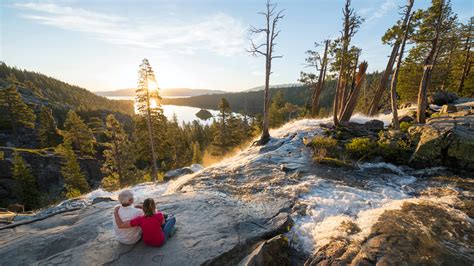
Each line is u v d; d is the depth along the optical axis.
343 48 14.38
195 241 4.65
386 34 12.55
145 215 4.36
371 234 4.89
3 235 5.24
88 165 42.62
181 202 6.80
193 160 43.75
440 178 8.20
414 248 4.29
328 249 4.60
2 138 46.09
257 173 10.31
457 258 4.04
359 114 21.33
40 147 48.88
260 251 4.26
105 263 3.99
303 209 6.57
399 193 7.45
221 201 6.98
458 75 33.94
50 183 35.59
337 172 9.60
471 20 31.41
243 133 44.72
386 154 10.32
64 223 5.85
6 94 46.34
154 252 4.26
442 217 5.43
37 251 4.46
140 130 27.22
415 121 14.30
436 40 12.00
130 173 29.58
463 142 8.37
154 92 23.91
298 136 14.88
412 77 31.69
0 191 31.25
